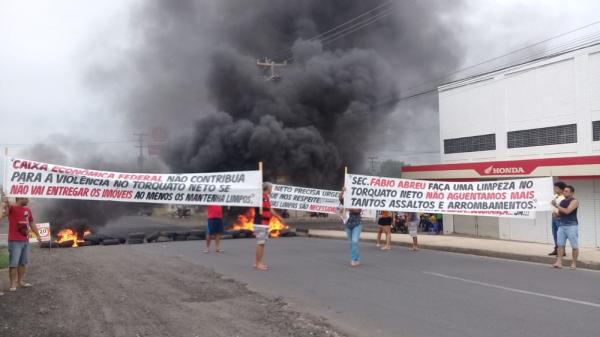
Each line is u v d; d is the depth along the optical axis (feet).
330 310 23.90
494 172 71.20
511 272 35.40
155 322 21.16
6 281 32.12
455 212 45.52
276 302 25.14
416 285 30.32
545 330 20.15
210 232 50.31
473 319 21.99
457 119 83.92
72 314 22.58
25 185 30.73
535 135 69.87
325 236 73.26
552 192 41.63
